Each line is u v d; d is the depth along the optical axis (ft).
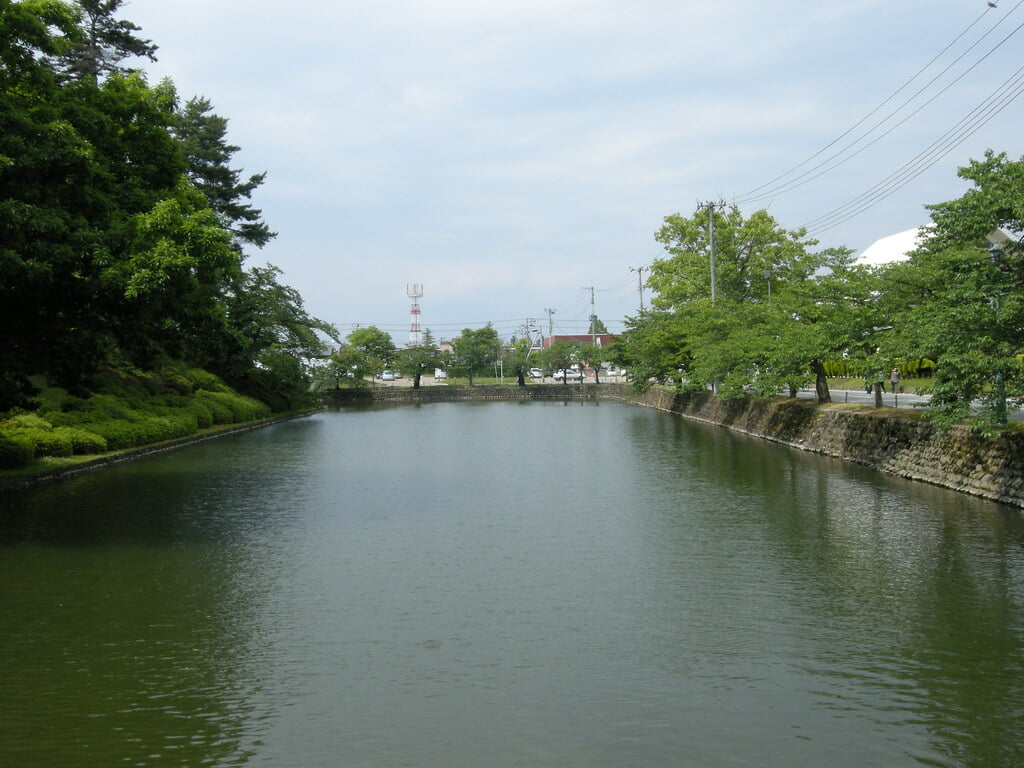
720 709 21.34
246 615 29.63
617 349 215.31
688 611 29.68
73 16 50.83
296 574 35.50
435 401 248.73
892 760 18.62
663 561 37.14
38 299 46.65
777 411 98.43
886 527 43.52
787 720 20.68
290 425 145.89
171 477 69.10
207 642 26.73
